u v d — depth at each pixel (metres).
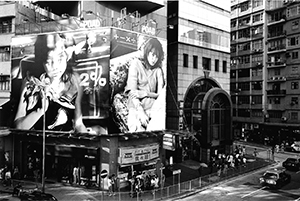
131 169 27.44
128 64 26.88
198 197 24.89
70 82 26.75
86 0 29.05
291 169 36.38
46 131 27.22
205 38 42.78
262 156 45.62
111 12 30.77
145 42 28.36
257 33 62.59
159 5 32.38
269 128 59.44
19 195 22.81
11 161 29.50
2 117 29.86
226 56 46.03
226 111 42.19
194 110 41.19
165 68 30.19
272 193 26.22
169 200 23.95
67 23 28.39
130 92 26.98
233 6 68.62
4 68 32.72
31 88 28.31
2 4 32.53
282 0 58.06
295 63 55.31
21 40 28.78
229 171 33.28
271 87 59.97
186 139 39.72
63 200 22.75
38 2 32.12
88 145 26.61
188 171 34.03
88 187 26.28
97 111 25.72
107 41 25.67
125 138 26.44
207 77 42.66
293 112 55.47
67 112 26.73
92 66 26.02
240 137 65.88
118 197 24.00
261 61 61.50
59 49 27.31
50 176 28.75
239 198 24.62
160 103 29.66
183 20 40.06
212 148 40.41
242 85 65.88
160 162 30.56
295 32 55.41
